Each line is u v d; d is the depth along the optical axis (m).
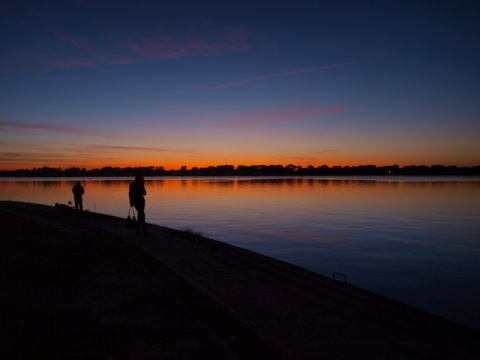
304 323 6.02
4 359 4.44
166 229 17.00
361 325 5.96
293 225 28.08
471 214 35.69
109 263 9.93
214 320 6.14
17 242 12.59
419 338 5.50
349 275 13.95
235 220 31.12
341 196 61.44
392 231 25.22
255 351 5.04
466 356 4.94
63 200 54.12
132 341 5.27
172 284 8.06
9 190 86.56
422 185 105.00
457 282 13.02
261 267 9.95
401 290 12.06
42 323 5.71
